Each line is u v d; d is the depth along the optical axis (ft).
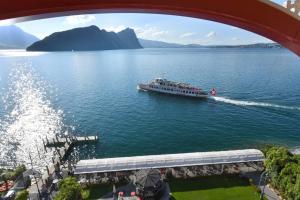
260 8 23.43
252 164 127.95
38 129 198.49
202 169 123.95
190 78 410.52
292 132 190.29
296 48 25.40
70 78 434.71
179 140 180.14
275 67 525.34
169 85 301.84
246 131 192.75
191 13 24.36
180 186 111.65
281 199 102.47
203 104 261.03
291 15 23.40
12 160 153.48
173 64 647.56
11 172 121.90
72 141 174.09
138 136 186.19
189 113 234.17
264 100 266.16
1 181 120.78
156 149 168.66
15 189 113.29
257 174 119.65
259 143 174.81
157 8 23.66
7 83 389.39
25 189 112.06
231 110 238.89
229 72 465.88
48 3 21.79
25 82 397.39
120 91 322.34
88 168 115.85
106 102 272.72
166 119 219.00
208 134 188.44
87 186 113.09
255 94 289.33
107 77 439.63
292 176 98.84
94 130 196.65
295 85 327.47
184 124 207.41
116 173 121.19
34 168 142.82
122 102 272.72
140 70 530.68
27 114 233.14
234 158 122.93
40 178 123.85
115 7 23.13
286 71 458.50
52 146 171.42
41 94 311.27
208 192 107.86
